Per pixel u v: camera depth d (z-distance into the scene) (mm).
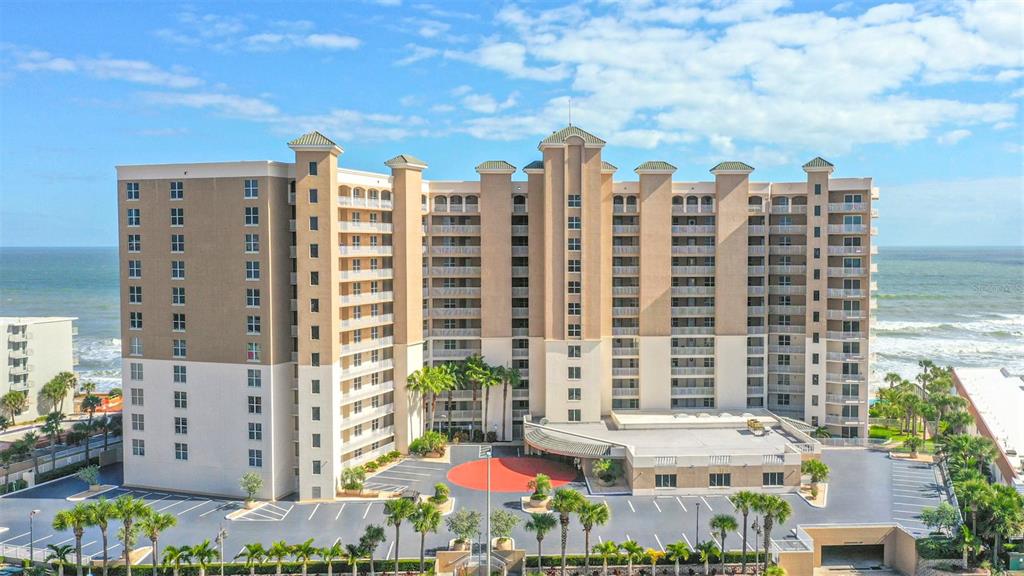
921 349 187750
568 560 60875
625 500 75875
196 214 77500
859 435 96062
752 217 100062
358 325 82938
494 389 97562
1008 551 62031
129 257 80125
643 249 98000
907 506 72375
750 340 100250
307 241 76750
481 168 96000
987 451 76500
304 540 66188
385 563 60656
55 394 115000
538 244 96438
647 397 99500
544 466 87562
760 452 79875
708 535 65938
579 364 94188
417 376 90938
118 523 70062
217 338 77438
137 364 80438
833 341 96188
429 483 81438
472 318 98625
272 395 76250
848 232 95250
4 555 63062
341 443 80875
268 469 76625
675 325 100938
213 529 68938
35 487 81562
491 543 63250
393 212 90062
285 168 77625
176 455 79562
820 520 68562
